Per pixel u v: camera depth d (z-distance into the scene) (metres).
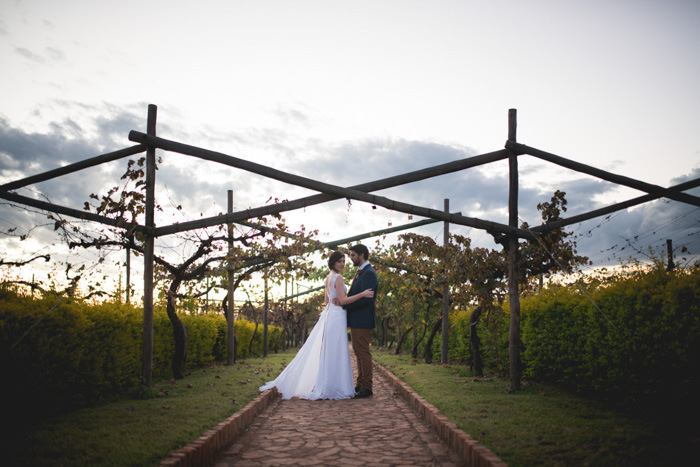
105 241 7.40
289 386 7.56
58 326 5.24
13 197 7.33
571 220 7.10
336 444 4.54
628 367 5.26
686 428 4.19
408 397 6.99
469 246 8.47
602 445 3.68
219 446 4.27
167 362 9.33
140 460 3.41
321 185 6.76
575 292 6.95
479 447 3.69
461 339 12.61
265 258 12.41
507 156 6.95
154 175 7.02
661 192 6.66
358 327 7.78
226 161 6.74
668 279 5.10
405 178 6.98
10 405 4.67
